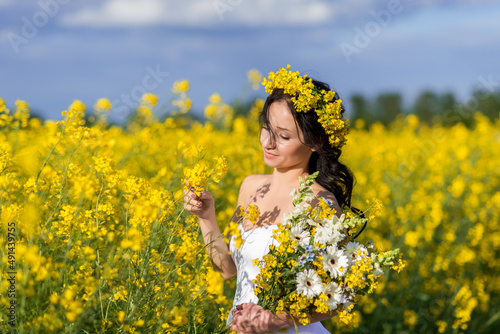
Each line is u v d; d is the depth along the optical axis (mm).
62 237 2377
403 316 4848
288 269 2148
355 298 2260
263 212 2482
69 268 2184
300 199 2238
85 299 2117
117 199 2840
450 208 6312
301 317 2199
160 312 2289
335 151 2557
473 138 9672
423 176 7277
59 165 2811
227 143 5543
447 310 4824
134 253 2318
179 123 5277
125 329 2121
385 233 5816
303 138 2398
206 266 2484
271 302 2221
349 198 2674
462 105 11742
